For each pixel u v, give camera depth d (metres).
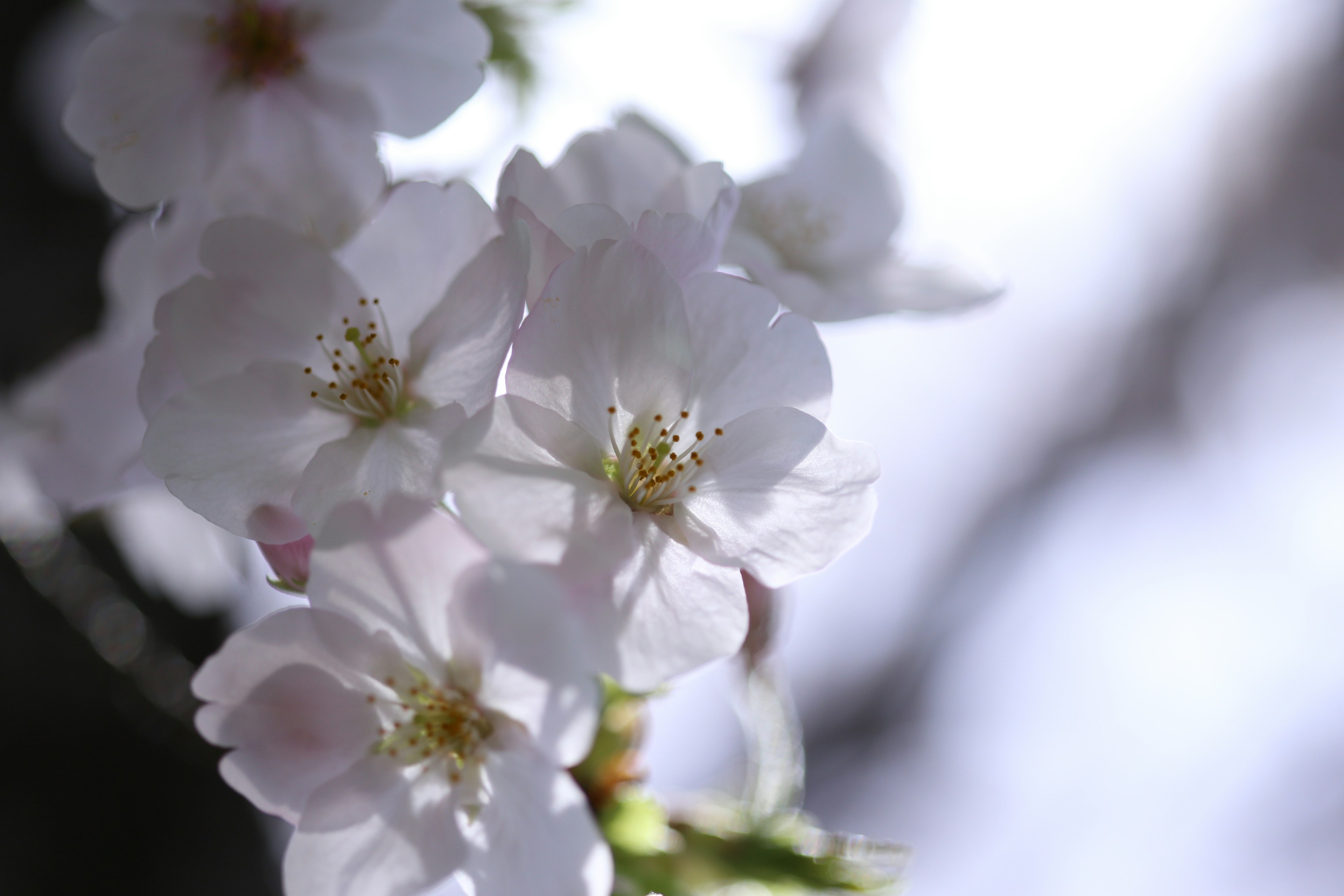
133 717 0.34
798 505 0.26
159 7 0.28
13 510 0.33
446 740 0.26
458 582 0.25
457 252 0.27
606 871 0.25
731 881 0.28
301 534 0.26
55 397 0.30
